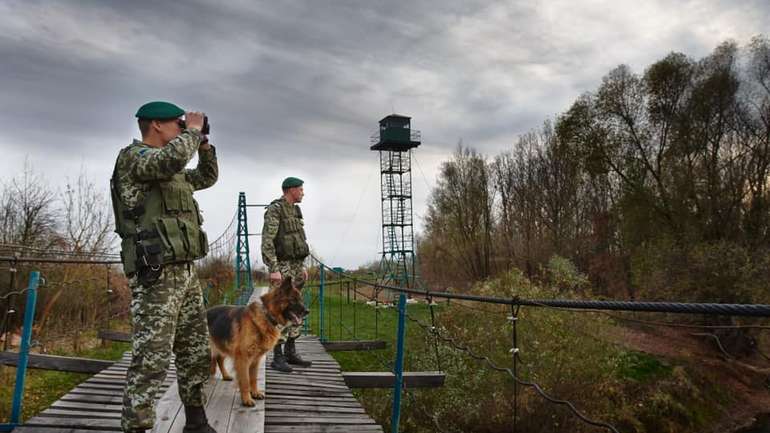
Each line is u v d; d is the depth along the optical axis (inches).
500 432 407.2
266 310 171.5
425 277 1510.8
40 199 558.6
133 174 109.3
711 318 625.3
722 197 818.8
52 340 355.3
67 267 411.8
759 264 664.4
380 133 1400.1
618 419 478.0
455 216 1476.4
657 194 918.4
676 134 902.4
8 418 238.5
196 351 126.1
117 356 387.5
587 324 437.4
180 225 113.8
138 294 109.3
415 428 376.2
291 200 227.6
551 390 412.2
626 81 979.3
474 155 1488.7
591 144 1015.0
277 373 239.1
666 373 582.6
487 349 432.8
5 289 368.8
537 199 1296.8
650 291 775.1
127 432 105.7
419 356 447.2
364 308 876.0
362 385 248.1
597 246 1070.4
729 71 866.8
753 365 592.7
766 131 819.4
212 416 154.6
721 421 548.4
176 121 123.0
